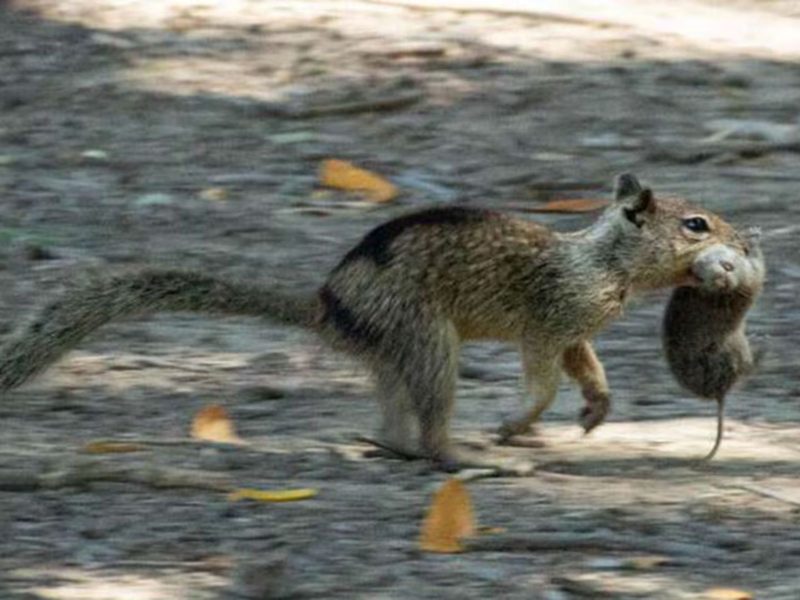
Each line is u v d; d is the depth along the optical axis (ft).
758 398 43.86
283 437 40.50
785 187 60.70
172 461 38.17
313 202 60.03
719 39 76.07
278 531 33.73
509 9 77.87
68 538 33.40
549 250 38.70
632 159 63.57
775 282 52.08
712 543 33.12
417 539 33.32
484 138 65.77
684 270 38.70
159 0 79.61
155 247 55.77
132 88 70.90
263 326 48.62
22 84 71.72
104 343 47.47
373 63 72.69
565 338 38.70
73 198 60.44
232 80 71.67
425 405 38.17
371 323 38.32
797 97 69.51
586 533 33.40
